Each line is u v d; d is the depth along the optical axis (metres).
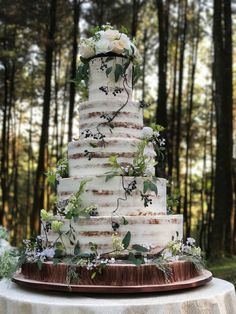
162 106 11.70
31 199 22.30
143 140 3.95
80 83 4.47
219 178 10.75
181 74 16.00
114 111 4.03
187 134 17.19
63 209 3.83
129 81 4.22
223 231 10.62
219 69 10.84
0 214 17.55
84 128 4.10
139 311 3.18
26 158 23.14
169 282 3.54
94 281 3.46
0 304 3.54
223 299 3.56
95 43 4.12
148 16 17.59
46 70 13.33
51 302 3.28
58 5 14.45
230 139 11.50
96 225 3.63
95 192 3.76
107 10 14.84
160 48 12.09
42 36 13.18
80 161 3.96
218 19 10.89
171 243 3.74
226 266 9.72
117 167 3.78
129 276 3.45
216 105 10.89
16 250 5.15
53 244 3.79
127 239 3.58
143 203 3.80
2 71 15.84
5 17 12.67
